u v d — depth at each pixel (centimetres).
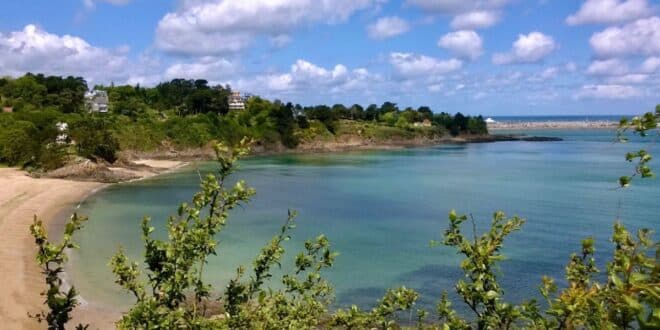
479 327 479
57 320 438
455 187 7212
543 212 5197
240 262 3225
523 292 2691
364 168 9994
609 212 5159
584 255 512
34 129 8562
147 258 511
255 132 13800
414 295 713
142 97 15788
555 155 13000
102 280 2839
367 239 4038
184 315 508
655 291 309
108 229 4266
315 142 15175
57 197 5903
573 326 381
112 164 8894
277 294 693
